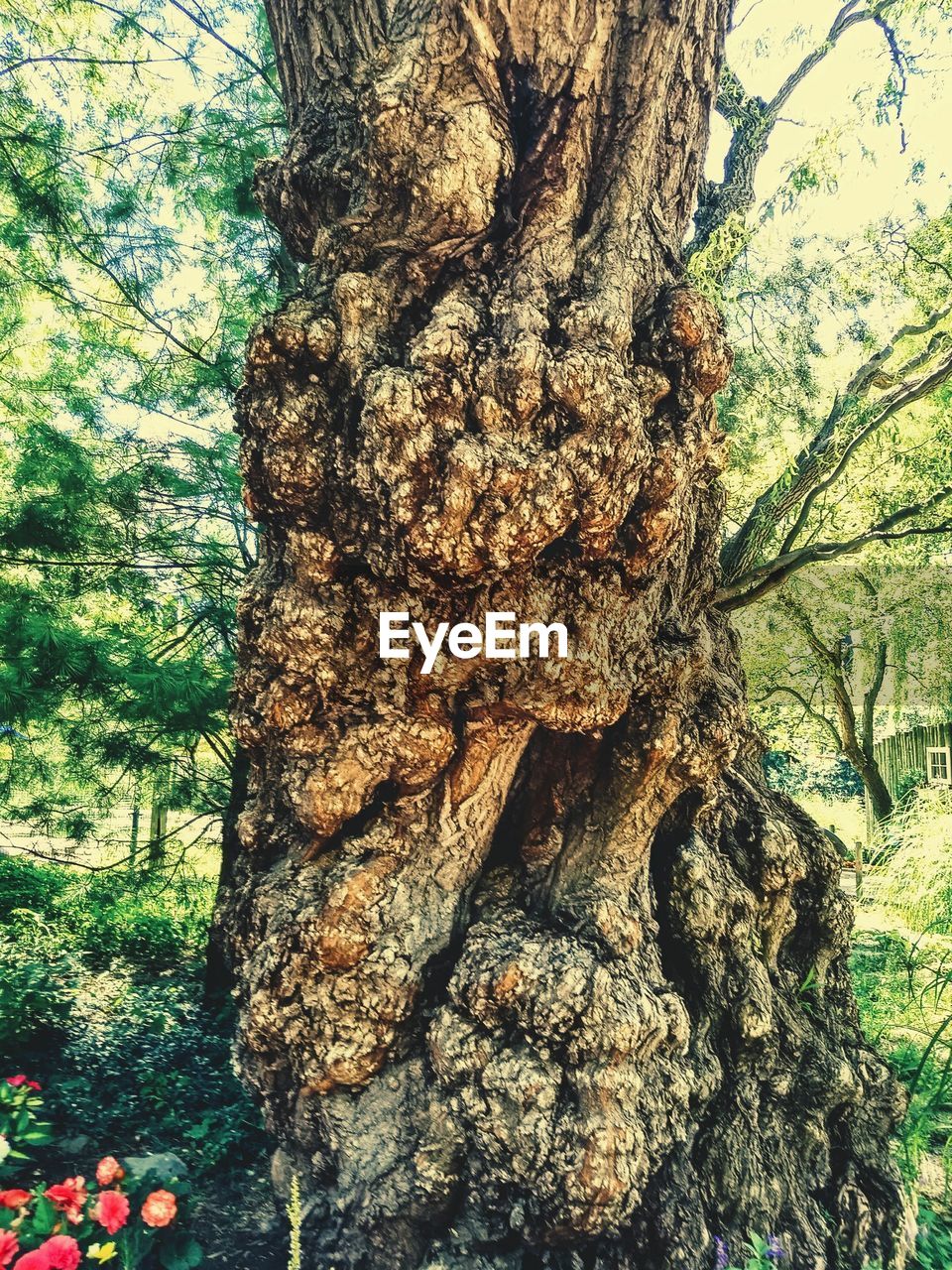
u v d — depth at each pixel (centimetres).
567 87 363
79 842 843
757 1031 397
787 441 819
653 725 371
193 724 703
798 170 568
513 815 411
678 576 399
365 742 365
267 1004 371
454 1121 349
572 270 369
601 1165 326
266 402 366
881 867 832
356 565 365
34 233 794
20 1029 576
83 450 768
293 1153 395
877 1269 372
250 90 826
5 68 764
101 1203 327
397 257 369
